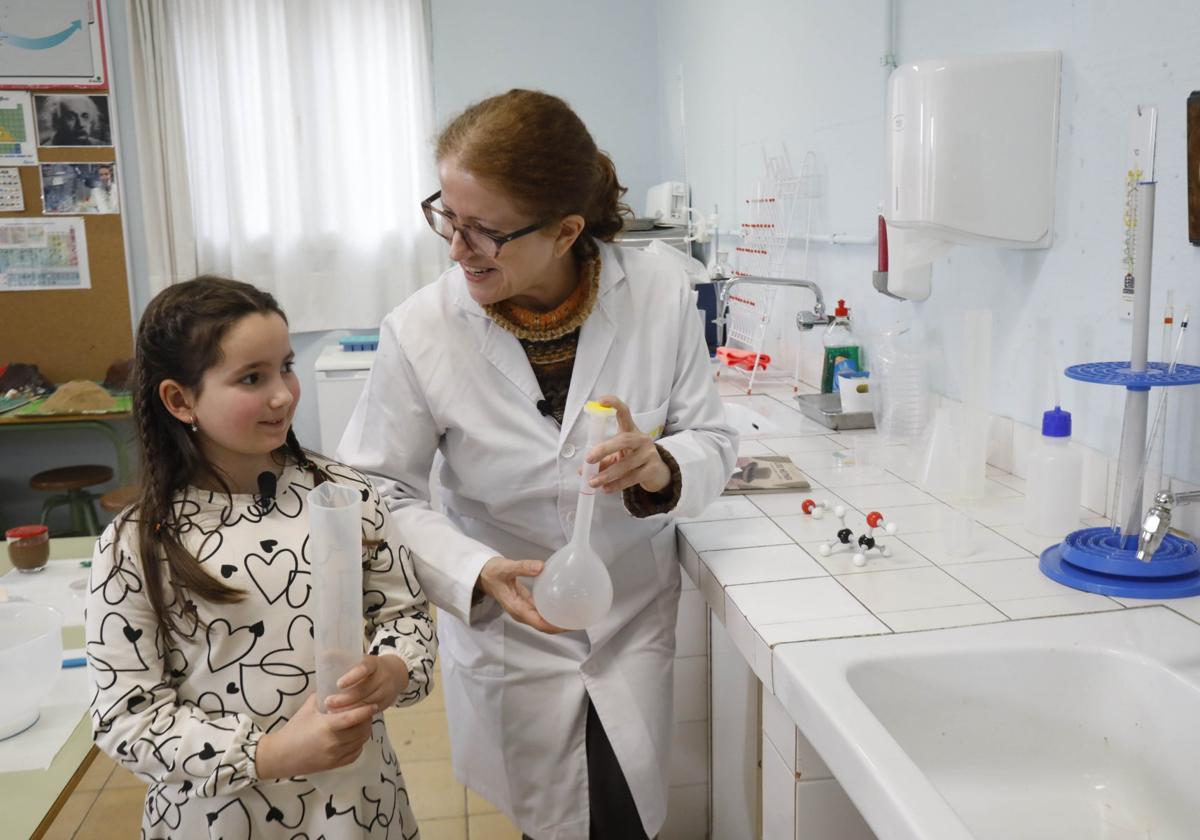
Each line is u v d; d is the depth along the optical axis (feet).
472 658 4.95
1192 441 4.57
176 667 3.57
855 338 8.20
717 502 5.59
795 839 4.10
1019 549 4.66
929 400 6.67
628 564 5.00
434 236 15.07
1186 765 3.37
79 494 13.73
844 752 3.04
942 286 6.65
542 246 4.16
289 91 14.33
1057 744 3.72
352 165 14.70
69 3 13.74
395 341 4.66
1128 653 3.59
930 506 5.39
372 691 3.39
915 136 5.30
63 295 14.37
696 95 13.04
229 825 3.52
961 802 3.63
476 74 14.85
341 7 14.29
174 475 3.64
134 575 3.47
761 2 10.13
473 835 7.39
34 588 5.38
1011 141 5.28
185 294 3.53
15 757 3.66
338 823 3.64
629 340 4.75
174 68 13.97
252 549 3.62
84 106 13.99
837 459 6.47
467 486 4.86
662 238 12.58
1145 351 4.10
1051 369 5.52
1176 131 4.48
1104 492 5.03
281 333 3.60
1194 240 4.37
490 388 4.66
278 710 3.59
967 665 3.65
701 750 6.43
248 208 14.56
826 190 8.64
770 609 4.05
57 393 12.90
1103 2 4.90
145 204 14.21
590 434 3.95
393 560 4.05
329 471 4.04
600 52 15.06
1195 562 4.12
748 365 9.48
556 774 4.86
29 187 14.07
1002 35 5.78
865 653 3.61
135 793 7.99
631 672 4.88
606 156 4.66
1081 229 5.19
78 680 4.27
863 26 7.68
